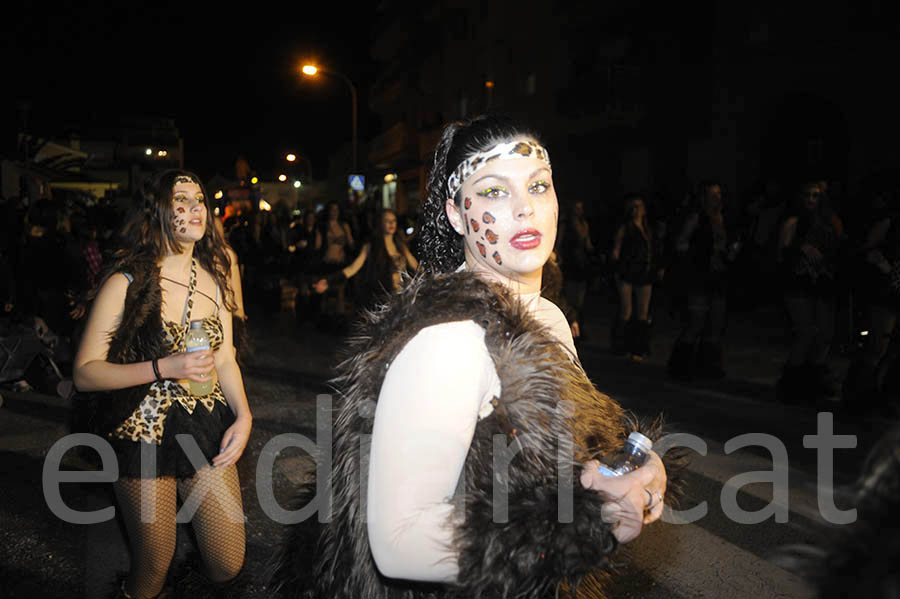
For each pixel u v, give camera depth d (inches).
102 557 108.7
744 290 392.8
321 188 2442.2
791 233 275.1
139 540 100.5
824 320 272.2
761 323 475.2
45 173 960.9
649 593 134.4
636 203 362.0
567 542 50.2
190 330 105.4
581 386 61.9
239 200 730.8
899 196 250.5
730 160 745.0
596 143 958.4
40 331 284.2
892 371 245.6
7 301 277.9
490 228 60.6
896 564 37.0
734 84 736.3
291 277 602.5
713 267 308.0
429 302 55.6
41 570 142.0
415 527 50.2
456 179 62.5
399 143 1595.7
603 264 473.4
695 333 312.8
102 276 104.6
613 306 591.8
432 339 53.3
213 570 105.0
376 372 56.4
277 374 321.1
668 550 151.5
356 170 1100.5
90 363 100.6
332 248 477.7
